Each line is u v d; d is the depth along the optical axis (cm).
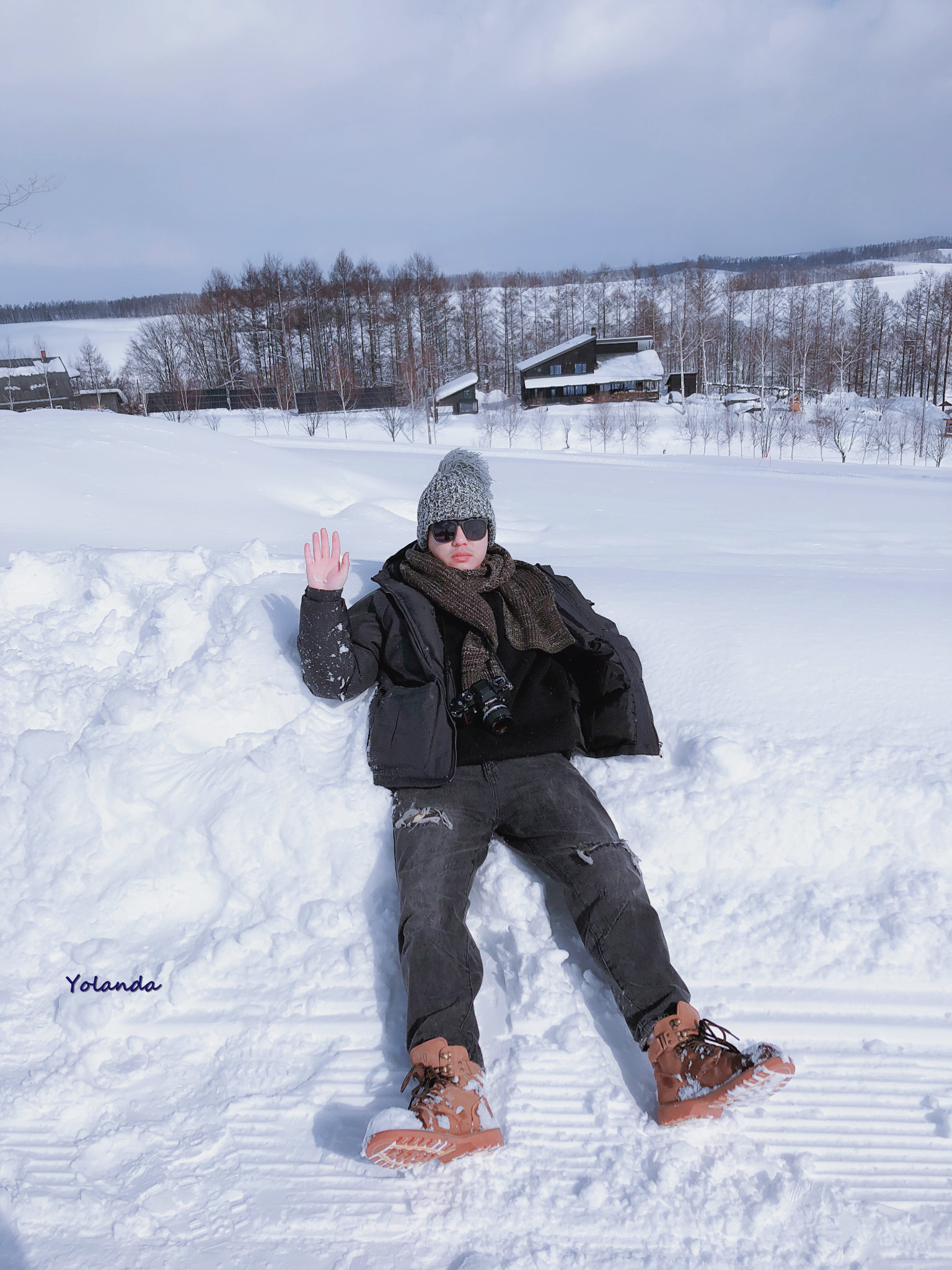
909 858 224
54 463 629
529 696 236
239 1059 184
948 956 202
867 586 372
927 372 6800
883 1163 159
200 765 242
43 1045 187
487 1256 141
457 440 4344
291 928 215
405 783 222
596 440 4162
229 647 276
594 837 207
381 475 1230
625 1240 144
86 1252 143
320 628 234
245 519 567
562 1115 169
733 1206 150
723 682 275
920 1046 184
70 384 5147
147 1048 187
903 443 3759
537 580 261
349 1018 194
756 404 4956
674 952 207
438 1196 153
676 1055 169
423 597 253
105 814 235
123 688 258
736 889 223
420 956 183
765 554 586
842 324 7369
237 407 5669
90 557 331
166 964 205
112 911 220
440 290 7531
